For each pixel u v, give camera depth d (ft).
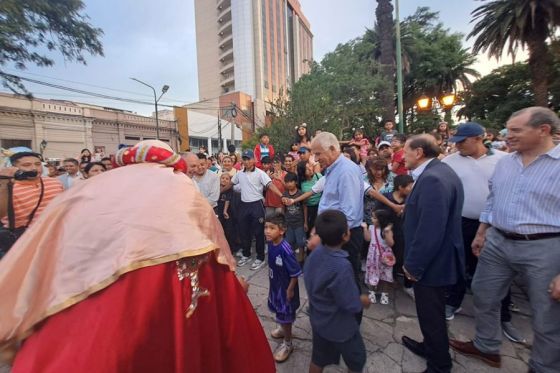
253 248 17.69
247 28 187.01
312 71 54.90
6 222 8.61
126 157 4.07
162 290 3.15
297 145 22.31
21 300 2.89
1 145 63.93
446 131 25.72
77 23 39.86
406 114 80.74
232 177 17.03
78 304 2.86
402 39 67.36
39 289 2.95
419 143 7.00
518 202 6.40
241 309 4.37
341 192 7.98
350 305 5.82
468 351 7.63
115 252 3.00
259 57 189.67
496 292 7.07
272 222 7.97
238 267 14.61
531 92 61.05
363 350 6.21
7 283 2.94
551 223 5.98
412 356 7.73
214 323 3.75
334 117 45.98
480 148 9.93
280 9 218.38
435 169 6.64
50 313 2.78
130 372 2.81
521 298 10.40
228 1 196.85
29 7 34.86
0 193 8.45
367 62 54.24
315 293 6.18
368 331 8.86
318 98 46.03
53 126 71.77
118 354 2.75
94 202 3.30
